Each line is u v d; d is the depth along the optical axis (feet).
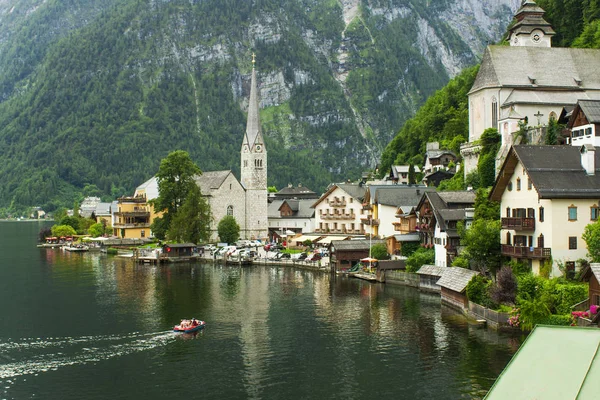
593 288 244.01
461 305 314.35
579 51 494.18
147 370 235.40
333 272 464.24
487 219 333.62
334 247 463.42
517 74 478.18
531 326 258.16
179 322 305.32
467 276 314.35
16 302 356.59
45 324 302.25
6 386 220.23
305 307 336.90
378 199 515.50
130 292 387.96
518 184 306.35
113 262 562.66
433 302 343.05
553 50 492.54
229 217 649.20
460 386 212.84
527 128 417.69
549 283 267.18
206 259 563.89
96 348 262.67
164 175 625.82
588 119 322.75
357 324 296.71
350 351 254.27
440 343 259.19
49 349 261.65
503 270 282.56
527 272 292.40
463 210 387.75
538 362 122.31
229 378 226.17
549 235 282.15
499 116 472.85
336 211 608.60
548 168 290.97
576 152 299.17
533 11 545.85
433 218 400.06
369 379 222.28
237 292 385.91
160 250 568.41
